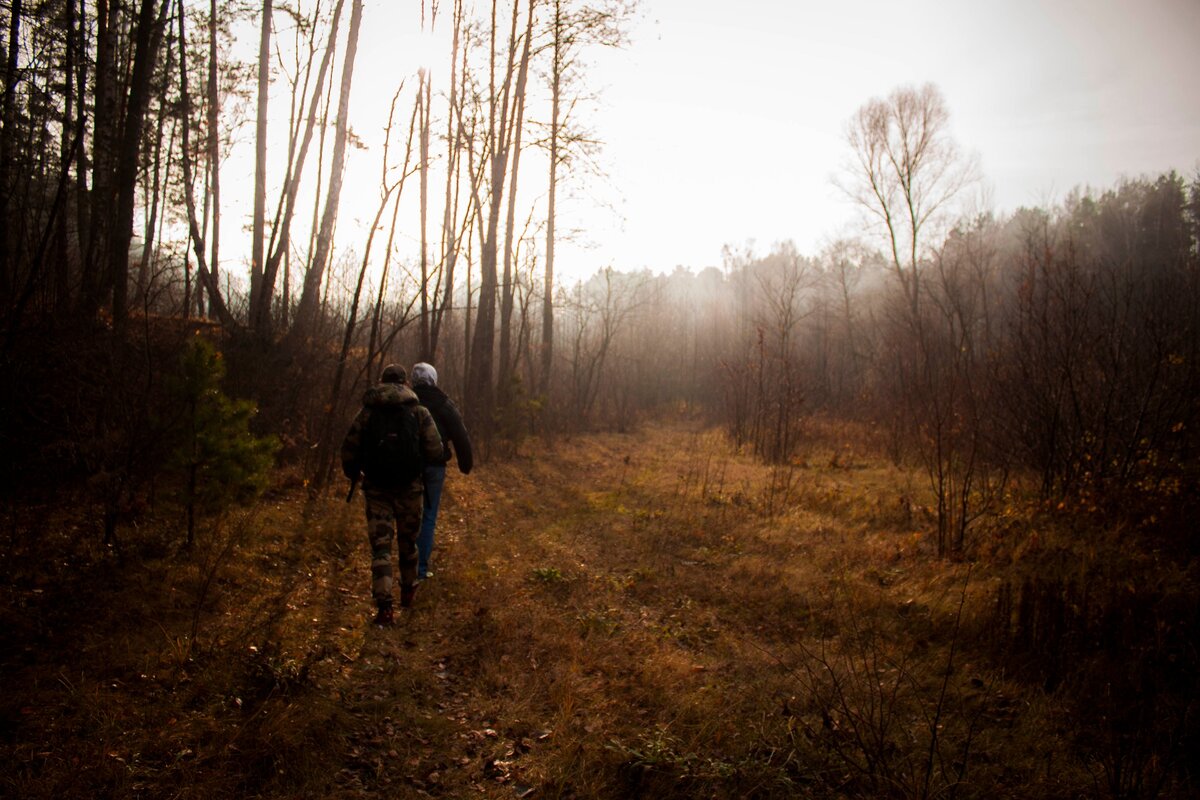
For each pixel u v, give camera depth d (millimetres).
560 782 2953
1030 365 9078
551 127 15531
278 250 10062
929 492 9711
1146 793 2852
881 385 21266
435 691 3791
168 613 4078
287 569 5270
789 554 6969
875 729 3297
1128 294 8852
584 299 22703
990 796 2904
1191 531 6617
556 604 5285
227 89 15227
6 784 2453
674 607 5426
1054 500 7895
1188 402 8078
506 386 14312
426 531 5430
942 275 12922
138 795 2545
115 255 7348
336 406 7977
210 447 4969
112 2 8867
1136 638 4234
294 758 2916
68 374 5859
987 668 4238
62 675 3238
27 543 4527
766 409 16594
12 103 6977
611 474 12328
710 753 3199
